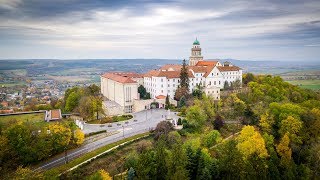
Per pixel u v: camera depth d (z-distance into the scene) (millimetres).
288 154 133125
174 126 150500
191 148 114625
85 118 178125
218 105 175000
